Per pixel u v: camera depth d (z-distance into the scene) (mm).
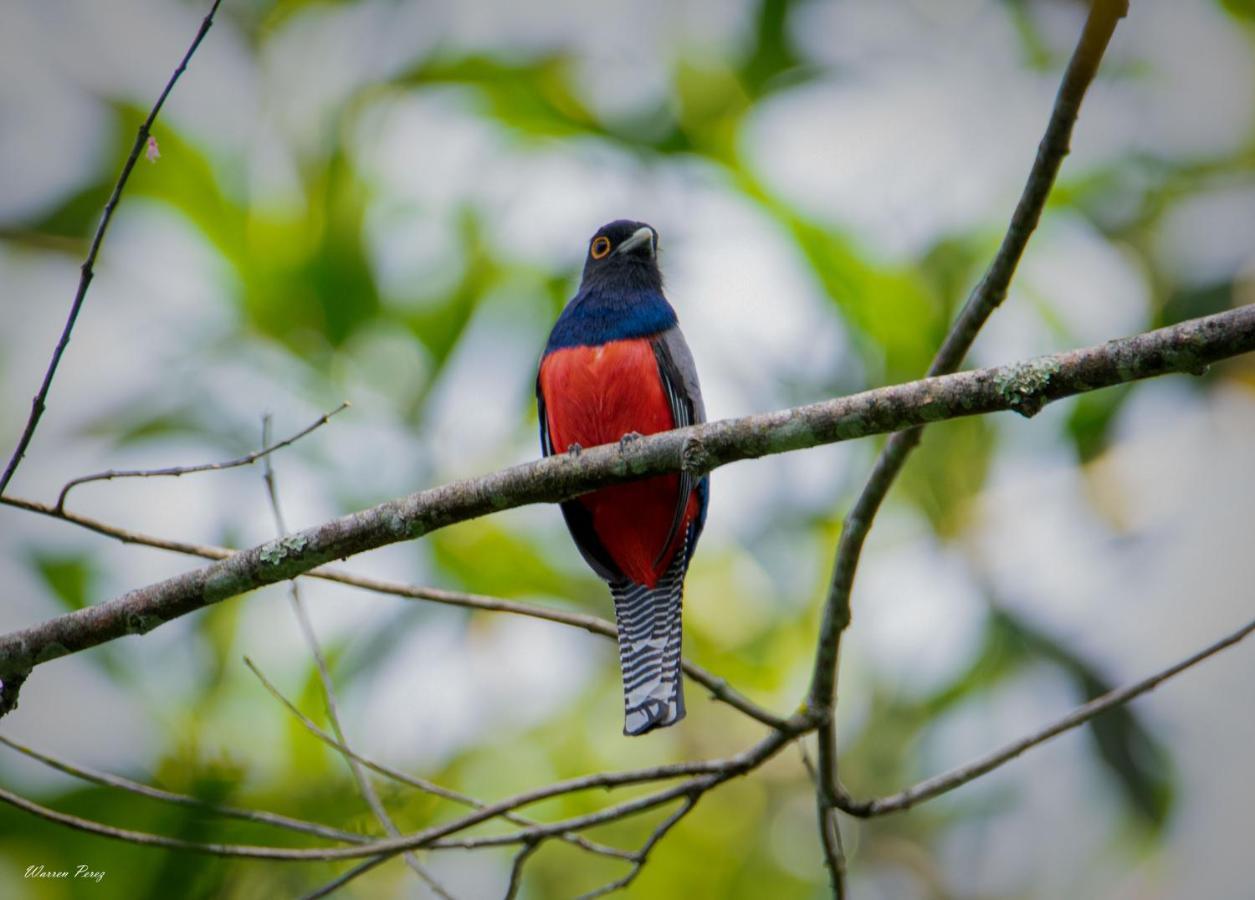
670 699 9250
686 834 13172
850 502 13203
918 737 13266
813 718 8625
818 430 7422
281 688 11656
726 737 13359
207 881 10195
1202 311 13422
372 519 7852
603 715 13203
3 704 7754
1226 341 6488
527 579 12820
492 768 12672
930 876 13156
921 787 8555
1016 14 13602
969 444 13195
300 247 13141
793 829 13398
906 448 8406
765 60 13664
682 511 9656
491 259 13250
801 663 13273
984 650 13086
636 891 12773
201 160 13250
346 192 13180
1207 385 13883
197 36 7055
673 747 13289
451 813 11898
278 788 10891
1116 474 13383
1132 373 6730
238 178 13398
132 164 7055
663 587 10031
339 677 11844
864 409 7297
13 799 7520
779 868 13180
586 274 10820
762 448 7594
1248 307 6520
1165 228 13750
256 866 10367
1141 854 13195
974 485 13195
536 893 12430
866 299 13039
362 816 10781
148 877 10281
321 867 10633
